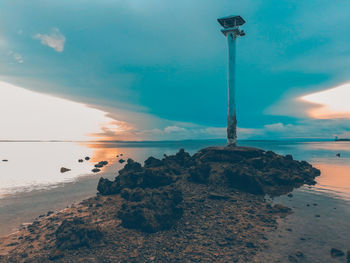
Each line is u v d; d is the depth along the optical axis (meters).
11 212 15.45
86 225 10.98
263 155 27.75
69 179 28.52
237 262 8.75
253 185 18.34
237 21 32.34
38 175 32.00
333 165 37.00
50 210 15.84
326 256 8.96
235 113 31.58
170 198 13.63
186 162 26.19
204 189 18.28
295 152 80.25
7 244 10.66
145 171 19.62
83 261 9.02
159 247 10.11
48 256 9.45
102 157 65.25
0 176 31.22
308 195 17.83
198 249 9.84
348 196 17.55
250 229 11.60
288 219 12.83
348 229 11.41
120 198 17.62
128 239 10.86
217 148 27.97
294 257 8.82
